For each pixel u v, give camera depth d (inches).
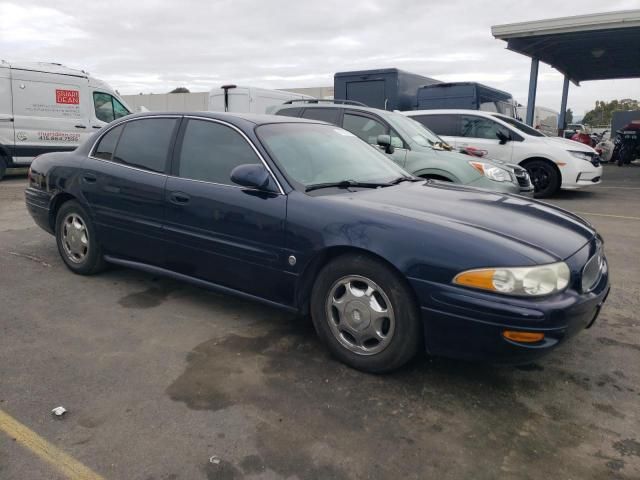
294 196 127.9
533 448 95.4
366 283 117.3
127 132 168.4
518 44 617.6
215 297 165.2
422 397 111.2
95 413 102.4
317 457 91.4
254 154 138.3
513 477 87.9
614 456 93.7
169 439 95.1
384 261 114.0
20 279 178.4
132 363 122.4
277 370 120.8
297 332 141.4
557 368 125.2
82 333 137.7
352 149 163.2
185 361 124.0
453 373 121.4
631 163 810.2
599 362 128.4
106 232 168.6
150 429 97.9
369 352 118.5
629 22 518.9
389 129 281.4
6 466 87.4
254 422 100.8
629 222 297.0
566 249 112.2
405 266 109.3
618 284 186.1
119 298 162.7
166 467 88.0
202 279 147.6
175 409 104.4
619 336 143.5
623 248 236.1
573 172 380.2
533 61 677.3
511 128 394.3
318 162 145.2
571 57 765.9
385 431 99.2
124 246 164.9
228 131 145.6
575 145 394.9
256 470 87.9
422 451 93.7
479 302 102.6
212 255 141.5
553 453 94.2
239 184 131.3
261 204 130.9
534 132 403.5
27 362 121.6
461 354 108.2
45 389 110.4
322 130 165.2
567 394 114.0
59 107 456.8
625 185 491.2
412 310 111.5
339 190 136.1
